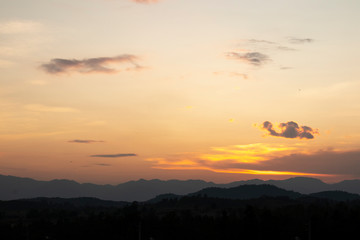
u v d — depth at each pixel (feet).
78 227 399.24
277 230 380.58
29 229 396.78
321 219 381.60
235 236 379.55
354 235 366.43
